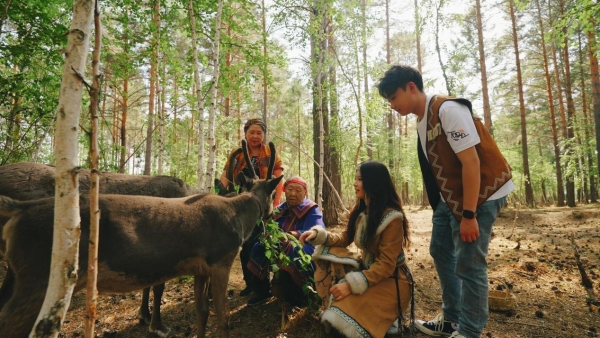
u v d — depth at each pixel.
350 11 8.87
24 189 3.05
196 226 2.66
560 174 19.55
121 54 8.59
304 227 3.83
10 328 2.02
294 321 3.23
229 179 4.04
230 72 8.20
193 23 5.72
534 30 18.72
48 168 3.27
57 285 1.66
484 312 2.58
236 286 4.55
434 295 4.16
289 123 24.86
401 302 2.88
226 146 12.61
